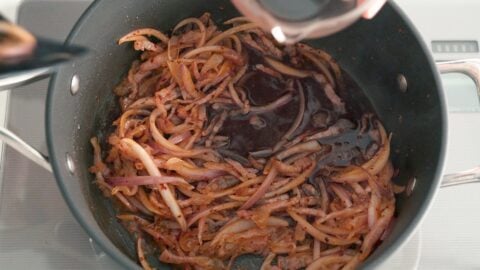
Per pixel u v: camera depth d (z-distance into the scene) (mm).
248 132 581
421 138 527
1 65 383
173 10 586
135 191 551
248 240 539
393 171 566
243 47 611
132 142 552
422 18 632
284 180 558
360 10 416
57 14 619
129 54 593
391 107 589
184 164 556
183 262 529
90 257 537
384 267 534
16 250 536
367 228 537
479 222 555
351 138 584
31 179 558
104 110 583
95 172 554
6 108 582
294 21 409
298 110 593
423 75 520
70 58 392
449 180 485
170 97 580
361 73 610
